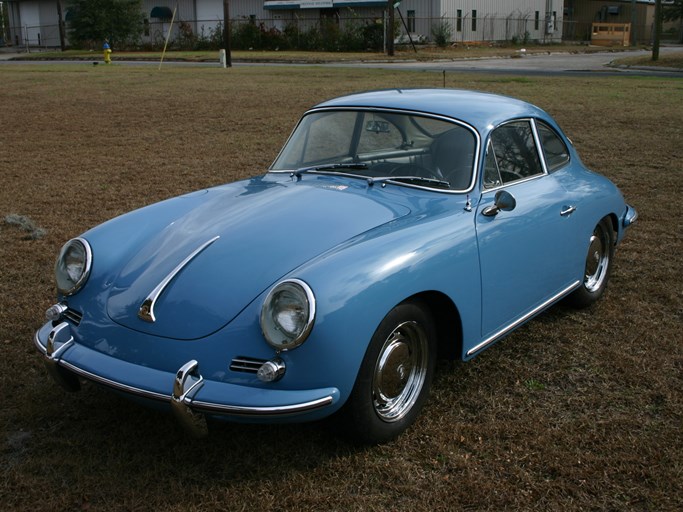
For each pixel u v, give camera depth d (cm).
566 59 3378
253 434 340
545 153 449
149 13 5172
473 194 375
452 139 390
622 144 1084
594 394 374
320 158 427
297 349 283
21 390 381
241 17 5003
